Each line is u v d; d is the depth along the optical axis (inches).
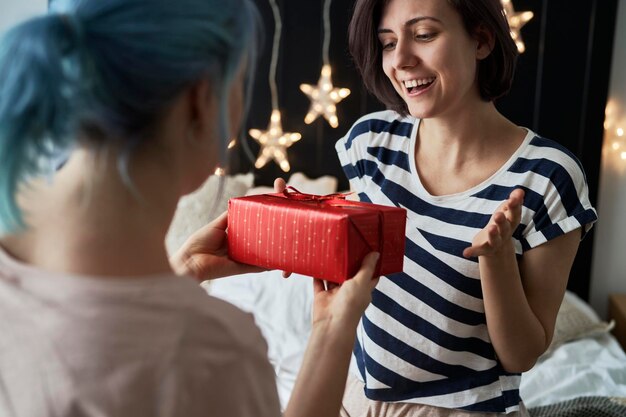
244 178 108.7
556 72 100.0
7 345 22.5
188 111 23.9
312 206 35.9
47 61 20.8
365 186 47.7
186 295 23.5
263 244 36.5
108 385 21.5
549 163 40.4
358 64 46.4
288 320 88.4
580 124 100.6
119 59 21.4
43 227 23.6
